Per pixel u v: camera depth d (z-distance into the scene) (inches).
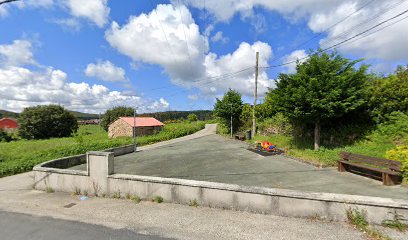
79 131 2085.4
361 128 464.8
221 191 207.3
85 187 269.1
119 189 250.4
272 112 805.2
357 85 426.9
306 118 464.1
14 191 300.8
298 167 385.1
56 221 192.4
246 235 157.8
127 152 689.0
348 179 303.0
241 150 615.8
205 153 599.5
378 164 285.6
